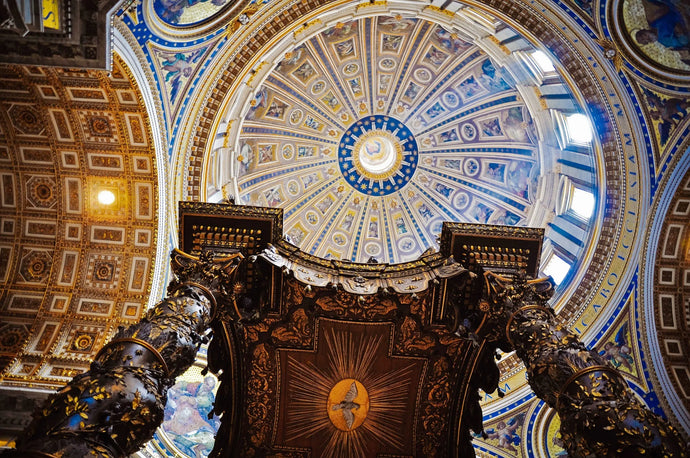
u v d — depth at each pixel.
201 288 8.42
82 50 8.76
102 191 13.72
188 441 14.12
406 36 24.22
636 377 14.82
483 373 9.98
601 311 15.84
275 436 10.27
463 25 17.55
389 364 10.12
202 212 9.73
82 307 13.99
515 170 24.64
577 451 6.35
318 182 28.27
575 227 18.08
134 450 5.59
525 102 20.59
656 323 14.77
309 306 9.58
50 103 12.32
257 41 13.91
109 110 12.38
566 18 13.63
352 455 10.38
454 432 10.19
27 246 14.14
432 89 26.16
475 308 9.36
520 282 8.98
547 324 7.95
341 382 10.20
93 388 5.57
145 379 6.03
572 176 18.30
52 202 13.86
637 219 15.03
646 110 13.98
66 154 13.25
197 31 12.41
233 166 18.52
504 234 9.80
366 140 28.16
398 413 10.30
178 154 13.91
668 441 5.97
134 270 14.15
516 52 17.64
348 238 28.64
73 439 5.03
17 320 13.74
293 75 24.58
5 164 13.44
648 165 14.51
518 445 15.70
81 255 14.21
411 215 28.66
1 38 8.54
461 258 9.84
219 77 13.84
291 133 26.25
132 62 11.34
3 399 11.17
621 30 13.01
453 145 27.16
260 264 9.30
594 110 14.90
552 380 7.05
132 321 13.77
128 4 9.93
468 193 27.09
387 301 9.50
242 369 10.12
